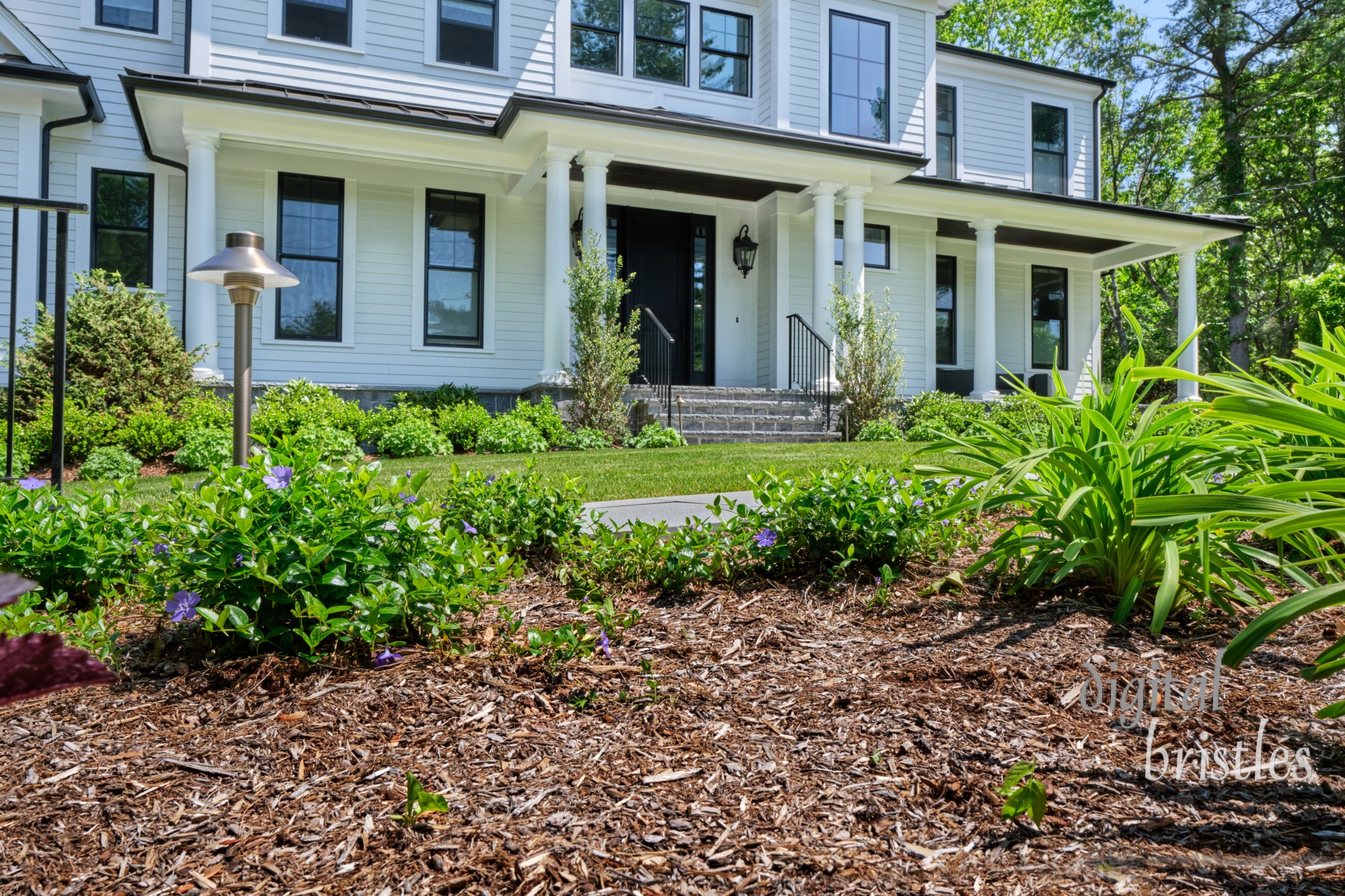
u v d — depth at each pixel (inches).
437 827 57.2
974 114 582.6
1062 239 561.0
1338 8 789.9
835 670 86.7
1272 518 91.5
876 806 60.3
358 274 424.5
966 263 571.2
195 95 335.9
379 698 77.0
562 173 379.9
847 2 510.3
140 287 342.6
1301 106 874.1
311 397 364.5
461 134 383.2
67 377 314.3
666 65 490.0
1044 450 97.9
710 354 492.4
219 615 82.6
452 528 97.2
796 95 495.8
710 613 105.3
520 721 73.9
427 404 404.8
